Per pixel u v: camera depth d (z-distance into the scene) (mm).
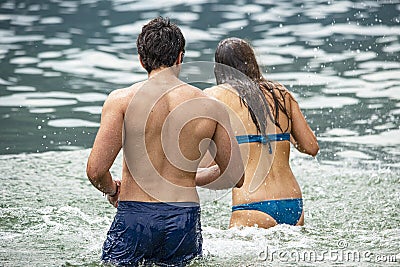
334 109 23188
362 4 38062
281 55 29375
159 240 11219
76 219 14930
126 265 11281
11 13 37812
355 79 26172
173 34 11617
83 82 26609
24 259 12086
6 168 18719
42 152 20141
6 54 30266
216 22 35156
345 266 11672
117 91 11578
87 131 21875
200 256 11734
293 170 18766
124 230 11273
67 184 17594
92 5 39781
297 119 14578
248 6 38594
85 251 12578
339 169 18688
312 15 36188
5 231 13922
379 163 18969
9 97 24812
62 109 23766
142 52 11625
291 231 13594
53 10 38562
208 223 14945
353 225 14430
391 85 25375
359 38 31656
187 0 40188
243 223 13828
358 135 21109
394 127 21594
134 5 39438
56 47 31469
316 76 26562
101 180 11344
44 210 15477
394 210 15547
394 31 32562
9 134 21484
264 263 11758
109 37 33156
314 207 15859
